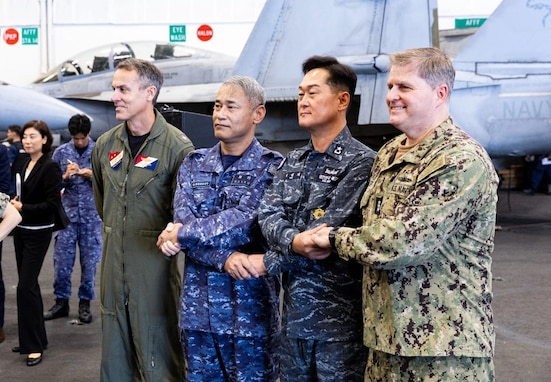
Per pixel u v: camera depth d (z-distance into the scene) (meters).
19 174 3.83
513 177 14.35
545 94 8.07
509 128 8.13
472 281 1.66
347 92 2.06
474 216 1.65
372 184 1.87
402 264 1.59
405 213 1.61
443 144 1.68
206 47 14.41
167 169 2.58
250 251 2.29
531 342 4.00
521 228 8.97
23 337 3.69
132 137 2.66
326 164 2.04
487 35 8.20
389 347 1.69
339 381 1.95
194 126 3.77
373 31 7.75
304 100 2.06
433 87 1.70
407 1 7.68
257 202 2.23
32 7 14.09
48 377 3.48
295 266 1.97
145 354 2.58
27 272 3.69
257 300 2.24
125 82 2.52
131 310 2.58
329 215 1.95
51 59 14.20
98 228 4.65
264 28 8.03
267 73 8.06
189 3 14.27
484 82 8.03
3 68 14.31
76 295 5.41
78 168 4.52
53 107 8.26
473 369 1.64
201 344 2.33
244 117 2.25
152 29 14.30
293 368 2.04
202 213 2.30
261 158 2.32
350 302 1.96
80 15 14.16
